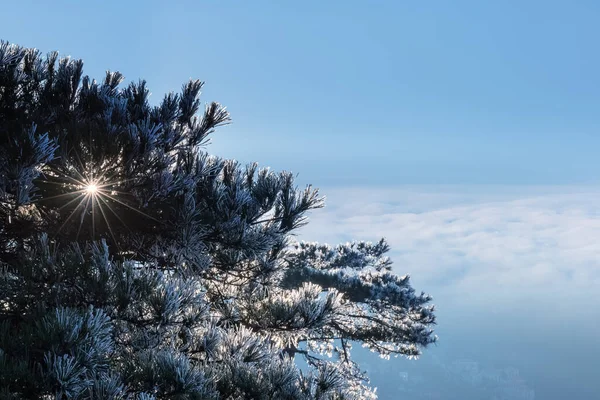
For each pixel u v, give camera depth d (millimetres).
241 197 7949
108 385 4867
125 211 7359
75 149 6570
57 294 5359
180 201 7582
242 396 6914
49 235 7055
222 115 8344
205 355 7305
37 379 4305
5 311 5340
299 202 8531
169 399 5586
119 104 7301
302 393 7402
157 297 5582
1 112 7070
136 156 6613
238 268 9242
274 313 8305
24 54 7785
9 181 5520
